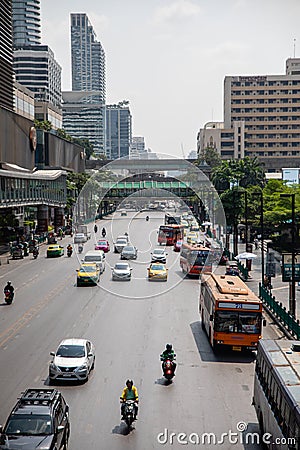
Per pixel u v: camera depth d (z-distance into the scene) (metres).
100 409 17.86
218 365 23.12
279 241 61.88
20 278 47.12
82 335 27.72
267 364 15.34
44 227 83.38
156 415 17.45
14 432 13.62
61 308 34.41
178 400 18.84
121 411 16.80
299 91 164.50
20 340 26.66
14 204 64.88
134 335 27.97
